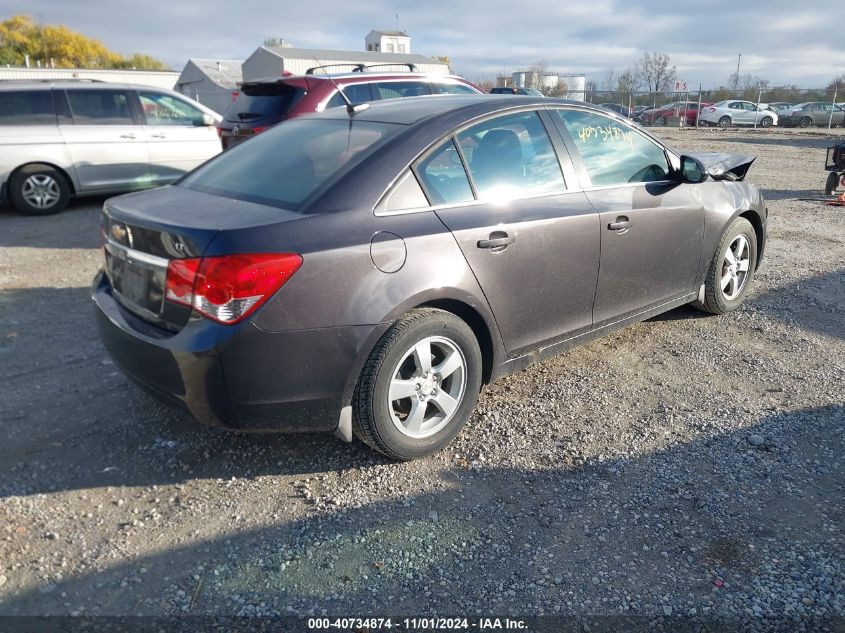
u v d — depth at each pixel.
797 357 4.38
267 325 2.71
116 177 9.64
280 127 3.98
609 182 3.99
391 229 3.00
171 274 2.78
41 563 2.57
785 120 31.33
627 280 4.07
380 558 2.62
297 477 3.14
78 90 9.39
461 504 2.94
